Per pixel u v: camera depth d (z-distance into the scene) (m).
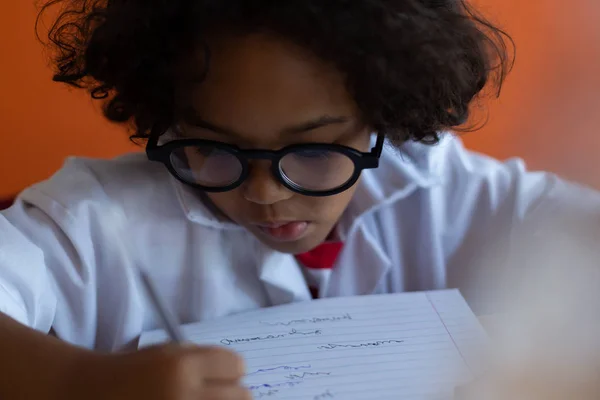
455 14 0.45
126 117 0.49
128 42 0.42
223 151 0.43
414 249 0.62
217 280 0.55
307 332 0.47
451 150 0.63
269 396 0.40
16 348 0.36
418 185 0.58
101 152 0.83
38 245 0.49
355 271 0.60
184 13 0.40
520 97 0.85
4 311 0.42
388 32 0.40
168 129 0.46
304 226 0.49
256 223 0.48
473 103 0.55
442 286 0.62
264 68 0.38
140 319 0.52
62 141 0.81
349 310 0.50
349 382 0.41
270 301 0.56
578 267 0.50
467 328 0.47
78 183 0.52
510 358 0.39
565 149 0.87
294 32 0.38
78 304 0.50
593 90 0.84
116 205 0.53
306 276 0.58
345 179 0.45
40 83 0.77
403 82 0.42
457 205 0.62
